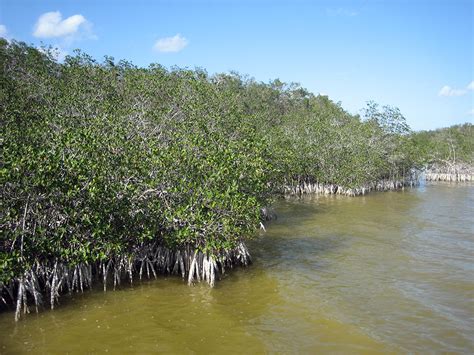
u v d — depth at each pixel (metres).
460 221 24.31
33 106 21.20
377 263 16.00
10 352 9.05
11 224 10.88
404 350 9.39
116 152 14.12
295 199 33.28
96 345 9.45
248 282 13.69
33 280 11.00
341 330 10.34
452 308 11.70
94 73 24.95
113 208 12.26
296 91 63.84
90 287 12.68
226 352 9.24
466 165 52.41
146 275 13.90
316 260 16.38
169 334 10.02
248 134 21.50
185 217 12.31
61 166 11.49
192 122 20.09
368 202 31.89
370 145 38.47
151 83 24.66
